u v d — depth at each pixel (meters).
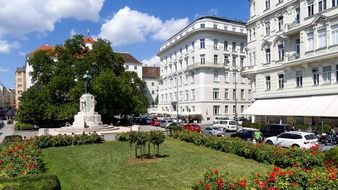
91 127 36.75
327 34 29.62
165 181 13.09
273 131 29.12
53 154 21.20
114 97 51.06
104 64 54.62
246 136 27.88
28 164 13.19
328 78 30.34
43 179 9.27
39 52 55.03
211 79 67.31
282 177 8.69
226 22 70.44
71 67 53.19
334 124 30.41
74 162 18.02
